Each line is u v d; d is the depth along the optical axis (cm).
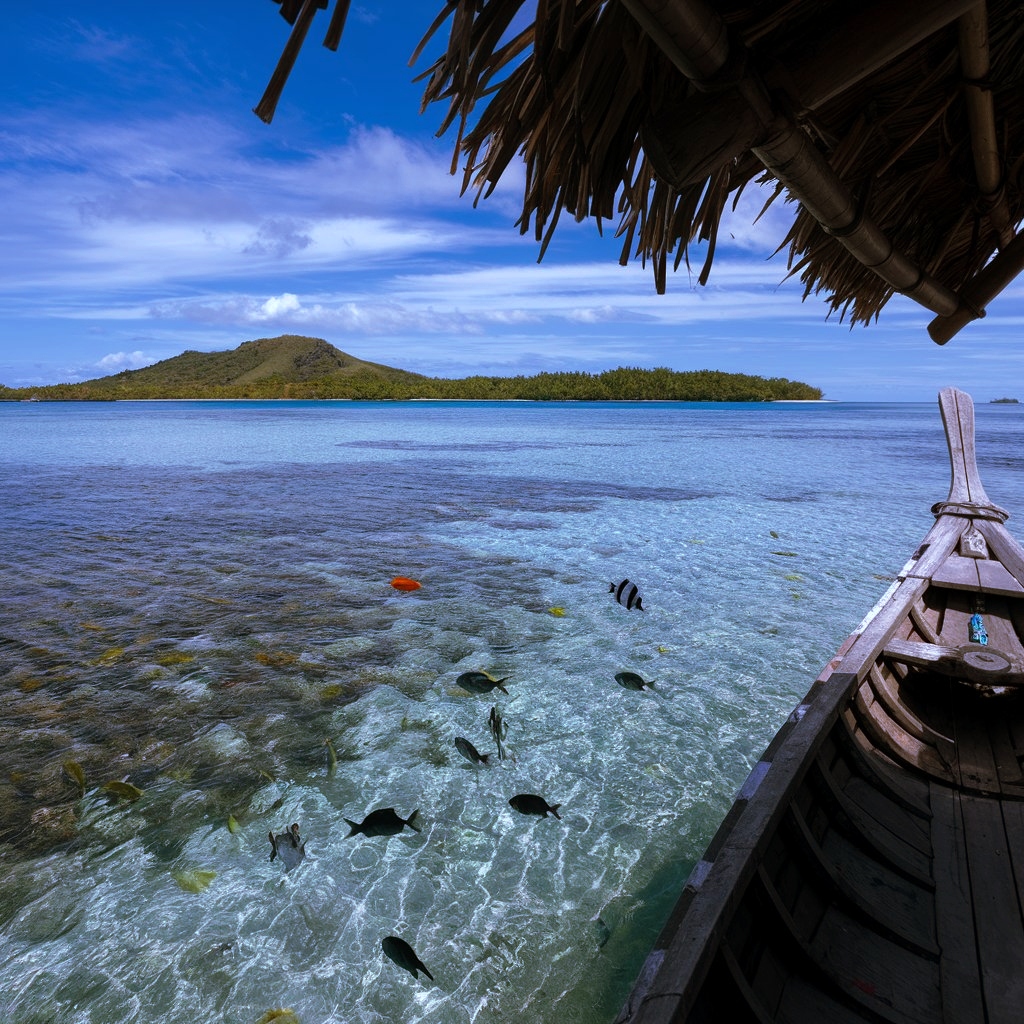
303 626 663
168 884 335
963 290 251
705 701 529
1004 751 354
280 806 395
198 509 1264
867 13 113
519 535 1079
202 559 905
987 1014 203
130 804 391
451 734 475
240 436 3275
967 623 489
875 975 214
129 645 610
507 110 142
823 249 268
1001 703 394
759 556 969
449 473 1848
